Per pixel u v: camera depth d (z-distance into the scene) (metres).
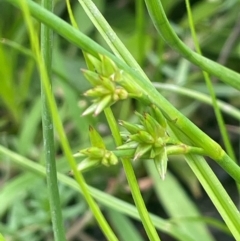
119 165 0.27
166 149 0.09
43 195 0.25
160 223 0.18
